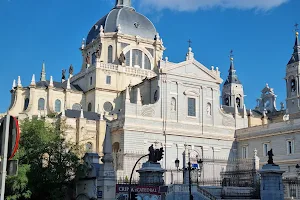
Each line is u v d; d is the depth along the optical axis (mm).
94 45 111000
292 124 80312
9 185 41812
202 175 83812
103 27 110125
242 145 91312
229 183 67750
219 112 92188
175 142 84875
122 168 76625
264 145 86188
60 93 96562
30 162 46031
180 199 52469
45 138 47062
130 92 97938
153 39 111750
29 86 92312
